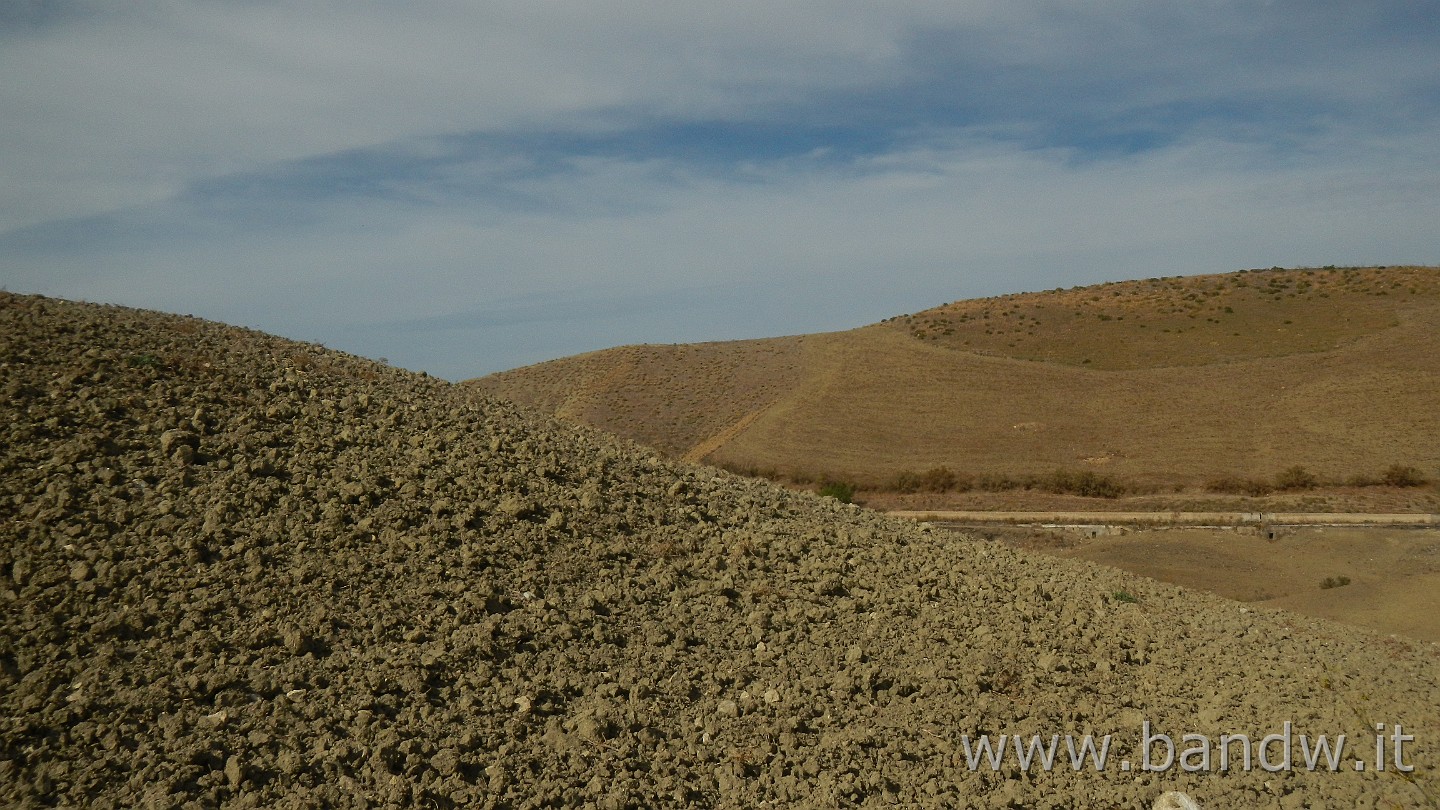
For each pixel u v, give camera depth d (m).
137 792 4.98
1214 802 6.77
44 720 5.29
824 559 10.41
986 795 6.46
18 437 8.08
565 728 6.32
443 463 10.06
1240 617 12.59
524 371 86.12
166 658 6.02
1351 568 26.06
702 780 6.09
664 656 7.50
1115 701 8.22
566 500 9.95
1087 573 13.93
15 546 6.72
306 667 6.26
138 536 7.21
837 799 6.08
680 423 68.00
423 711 6.11
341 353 14.84
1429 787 7.25
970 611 9.70
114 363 10.09
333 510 8.23
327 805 5.21
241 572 7.11
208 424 9.40
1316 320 71.56
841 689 7.51
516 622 7.39
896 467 54.34
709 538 10.22
